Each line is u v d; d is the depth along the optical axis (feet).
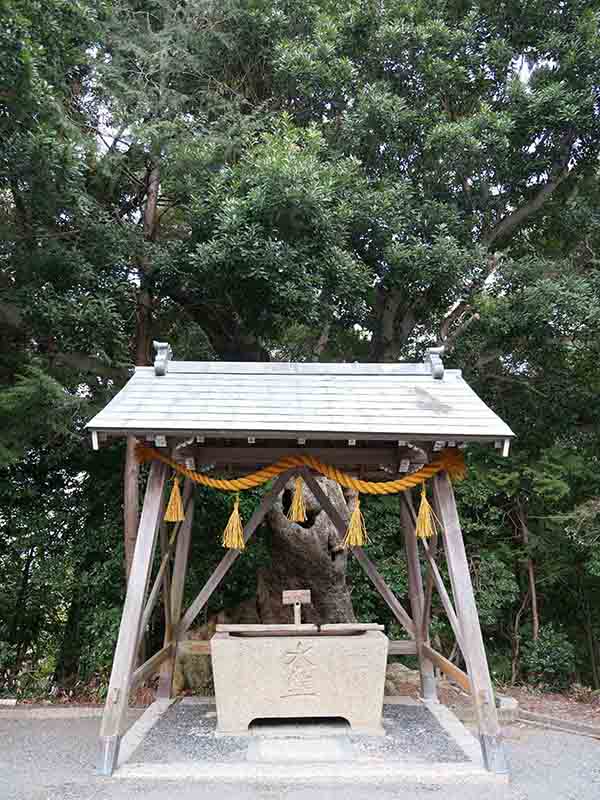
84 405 24.85
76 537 29.68
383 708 21.15
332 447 20.20
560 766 16.81
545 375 32.81
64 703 24.90
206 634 26.63
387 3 30.14
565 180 33.14
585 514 27.73
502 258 30.94
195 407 17.56
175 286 27.84
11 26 20.08
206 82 29.60
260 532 29.99
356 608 30.22
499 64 30.32
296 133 25.85
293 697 18.16
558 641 30.37
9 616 29.76
